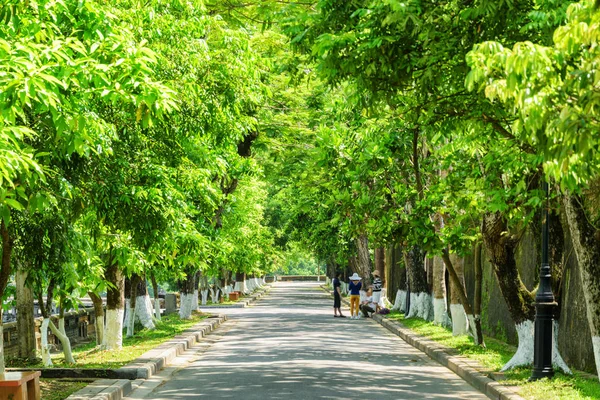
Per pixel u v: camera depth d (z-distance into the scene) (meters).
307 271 186.25
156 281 38.38
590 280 12.23
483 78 8.06
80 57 9.38
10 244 12.65
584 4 7.02
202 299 56.97
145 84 8.96
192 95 14.50
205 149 20.08
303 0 15.15
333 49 11.77
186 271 37.12
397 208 20.03
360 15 11.46
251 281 87.19
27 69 7.71
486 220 16.56
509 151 14.01
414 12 11.16
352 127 19.45
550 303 14.59
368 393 14.09
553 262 16.39
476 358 18.72
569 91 6.80
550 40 10.20
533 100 6.88
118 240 17.42
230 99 15.70
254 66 16.44
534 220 17.00
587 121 6.57
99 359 19.34
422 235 19.34
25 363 20.17
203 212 20.53
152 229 13.83
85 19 9.23
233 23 20.12
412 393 14.27
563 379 14.47
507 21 10.99
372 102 12.49
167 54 14.32
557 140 6.90
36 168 7.94
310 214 50.41
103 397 12.54
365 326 34.44
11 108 7.92
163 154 15.66
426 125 13.53
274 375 16.56
